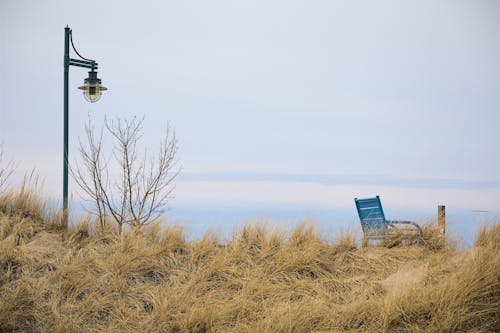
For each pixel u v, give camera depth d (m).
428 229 9.47
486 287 6.61
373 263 8.83
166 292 7.66
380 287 7.76
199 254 8.87
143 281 8.09
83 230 9.47
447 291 6.62
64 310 7.17
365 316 6.75
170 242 9.18
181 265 8.59
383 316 6.56
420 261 8.68
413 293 6.80
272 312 6.96
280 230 9.52
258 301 7.59
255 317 7.11
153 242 9.38
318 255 9.08
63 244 8.90
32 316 7.01
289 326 6.55
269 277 8.26
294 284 7.97
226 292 7.86
